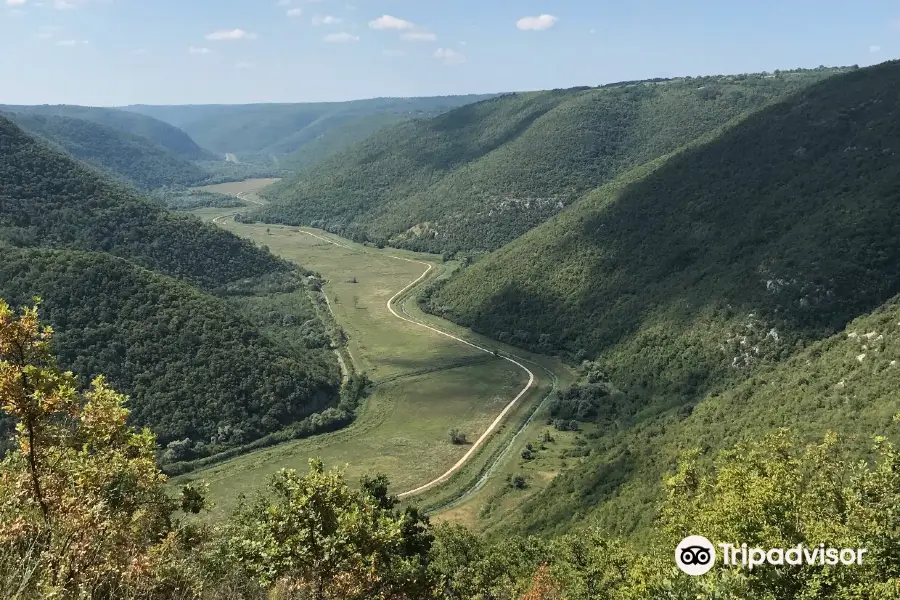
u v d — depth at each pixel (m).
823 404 62.06
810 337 93.88
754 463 35.66
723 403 78.62
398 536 24.28
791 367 77.62
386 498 52.97
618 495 69.31
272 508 23.25
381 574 23.94
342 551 22.03
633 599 28.78
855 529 27.64
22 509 18.61
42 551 16.69
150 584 18.59
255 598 22.17
